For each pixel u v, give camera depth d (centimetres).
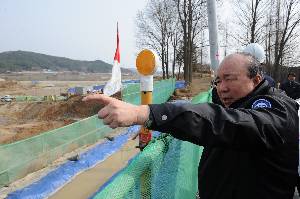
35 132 2602
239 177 216
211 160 233
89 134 1507
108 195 180
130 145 1480
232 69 221
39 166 1202
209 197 232
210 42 974
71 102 3366
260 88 222
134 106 168
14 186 1057
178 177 357
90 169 1227
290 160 204
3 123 3206
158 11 5303
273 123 188
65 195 1043
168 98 2973
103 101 166
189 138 171
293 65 3819
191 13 4166
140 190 234
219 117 175
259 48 524
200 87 3700
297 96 1054
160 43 5394
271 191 208
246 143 182
